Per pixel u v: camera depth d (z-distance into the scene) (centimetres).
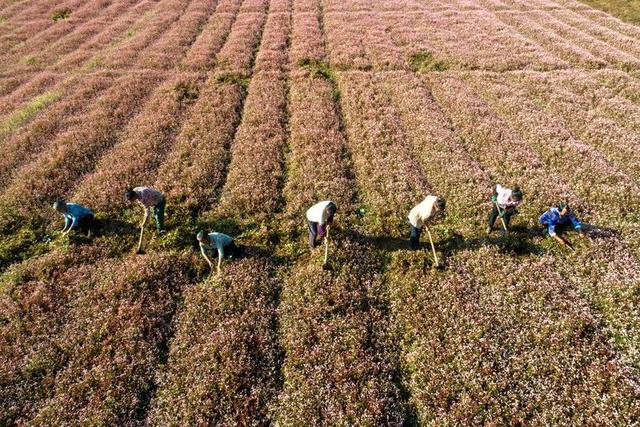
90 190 1766
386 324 1216
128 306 1255
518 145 2011
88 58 3192
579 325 1161
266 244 1505
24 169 1936
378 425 966
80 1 4575
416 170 1853
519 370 1065
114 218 1634
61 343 1162
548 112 2338
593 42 3266
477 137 2091
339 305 1256
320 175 1830
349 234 1523
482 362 1084
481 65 2884
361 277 1353
